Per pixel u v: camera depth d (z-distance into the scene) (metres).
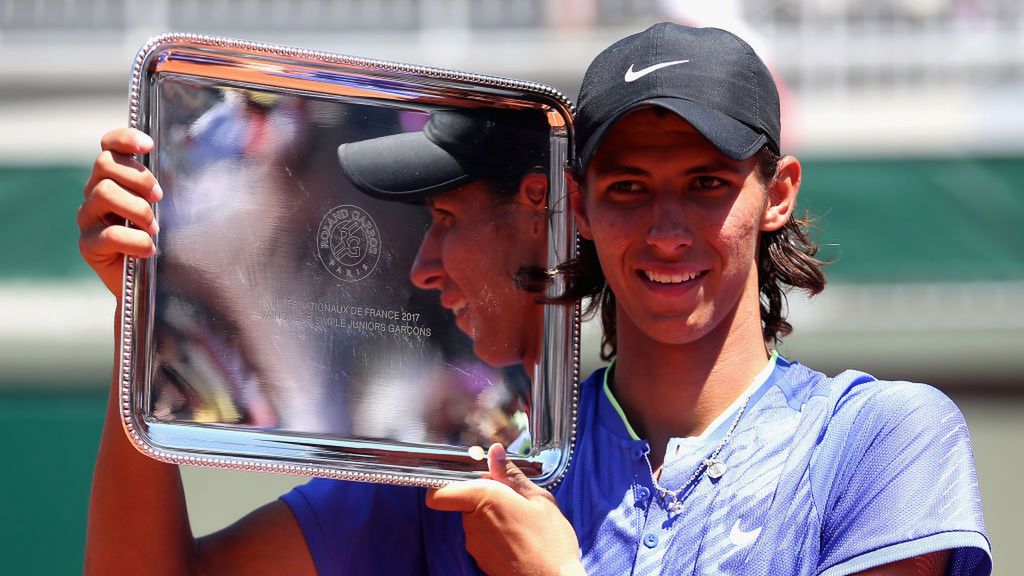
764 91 7.26
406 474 7.05
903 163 26.30
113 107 29.42
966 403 26.14
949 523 6.67
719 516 6.91
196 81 6.87
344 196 7.18
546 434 7.50
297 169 7.08
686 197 7.09
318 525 7.66
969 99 29.16
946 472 6.82
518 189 7.54
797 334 26.39
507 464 7.23
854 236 26.39
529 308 7.54
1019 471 25.72
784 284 8.29
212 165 6.89
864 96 29.34
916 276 26.28
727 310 7.22
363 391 7.13
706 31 7.38
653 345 7.47
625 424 7.47
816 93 29.42
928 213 26.22
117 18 30.67
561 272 7.52
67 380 25.91
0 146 27.84
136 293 6.57
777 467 7.02
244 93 6.98
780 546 6.79
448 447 7.28
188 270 6.79
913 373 26.22
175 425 6.71
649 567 6.88
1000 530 25.36
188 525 7.39
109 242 6.39
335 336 7.10
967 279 26.17
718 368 7.39
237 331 6.88
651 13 31.17
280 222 7.02
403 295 7.27
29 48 30.06
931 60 29.94
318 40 31.11
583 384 8.05
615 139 7.14
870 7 30.25
